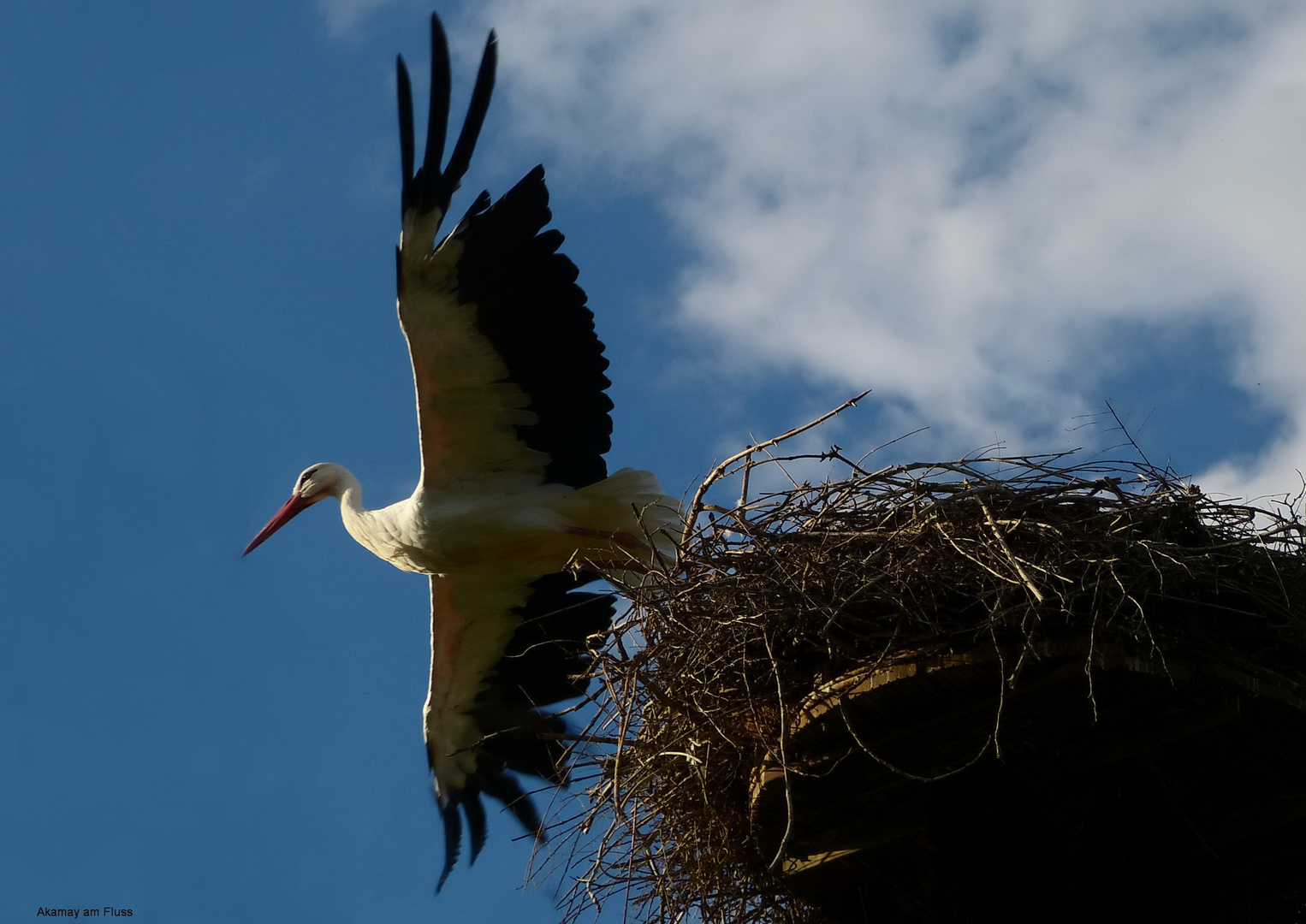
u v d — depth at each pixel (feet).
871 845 39.83
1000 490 37.88
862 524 39.04
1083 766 38.55
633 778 38.81
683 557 40.29
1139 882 39.58
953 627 36.42
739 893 40.86
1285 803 39.81
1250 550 37.93
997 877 37.78
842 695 36.86
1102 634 35.60
